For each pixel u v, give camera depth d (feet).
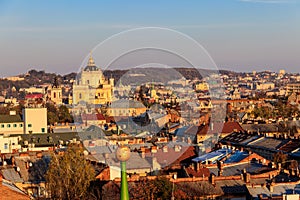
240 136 507.30
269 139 470.80
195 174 270.67
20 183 268.62
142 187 229.45
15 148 398.42
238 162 299.17
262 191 234.79
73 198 251.60
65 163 257.14
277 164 300.61
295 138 462.60
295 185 241.14
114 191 234.79
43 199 254.68
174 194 231.30
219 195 243.81
